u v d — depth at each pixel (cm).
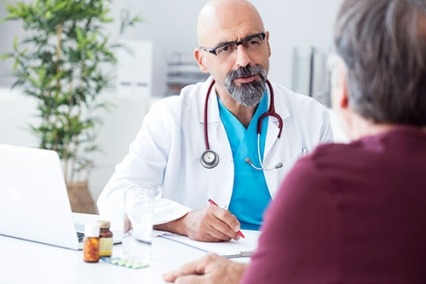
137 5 520
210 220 207
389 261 109
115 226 219
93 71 452
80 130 454
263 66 239
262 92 240
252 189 246
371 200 110
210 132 249
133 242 187
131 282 166
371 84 115
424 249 110
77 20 441
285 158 251
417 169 112
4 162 198
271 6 503
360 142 118
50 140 451
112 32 520
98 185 482
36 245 200
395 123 117
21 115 475
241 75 236
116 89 485
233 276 157
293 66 439
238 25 236
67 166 463
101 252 187
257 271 113
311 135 258
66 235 195
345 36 119
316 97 429
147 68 473
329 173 113
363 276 108
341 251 109
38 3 436
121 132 475
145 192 209
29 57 454
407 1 116
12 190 200
